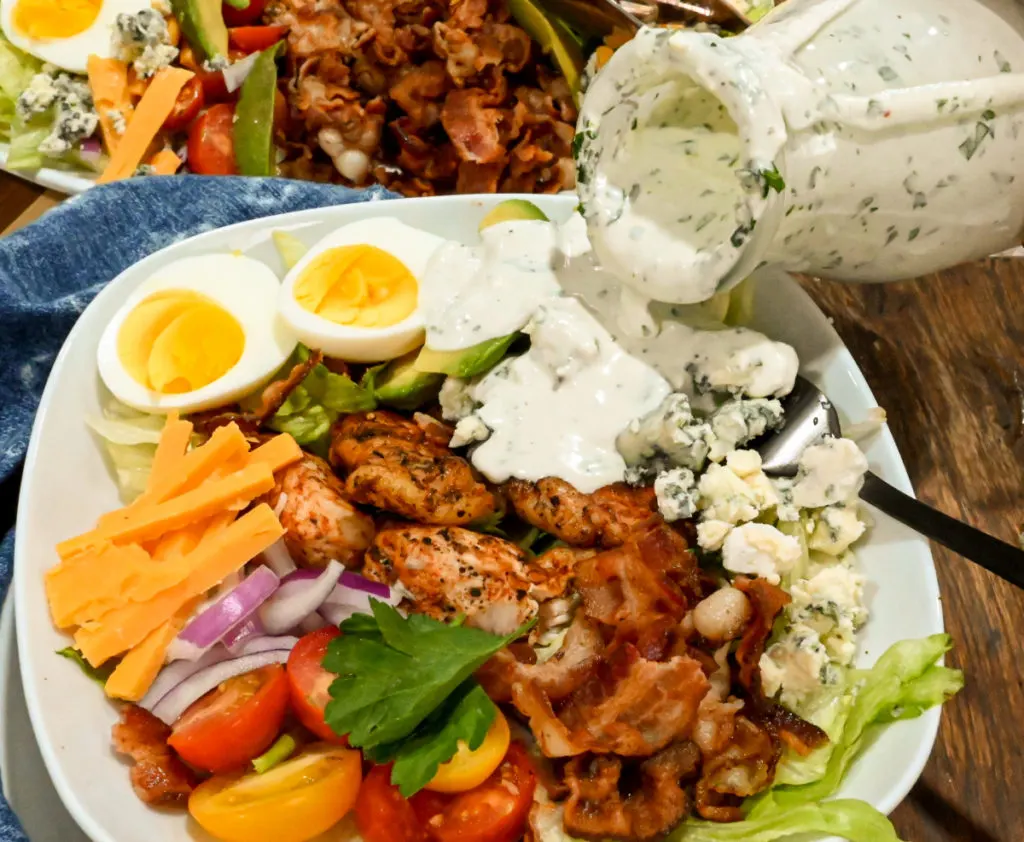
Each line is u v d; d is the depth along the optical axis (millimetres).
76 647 420
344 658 406
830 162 399
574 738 414
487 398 462
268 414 469
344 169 602
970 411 496
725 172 416
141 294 473
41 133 608
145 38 599
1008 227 436
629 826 409
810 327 468
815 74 398
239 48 609
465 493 445
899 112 397
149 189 528
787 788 418
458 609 433
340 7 598
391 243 489
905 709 417
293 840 409
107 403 466
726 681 427
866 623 437
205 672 423
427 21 589
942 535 426
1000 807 435
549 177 598
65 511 444
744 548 428
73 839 431
